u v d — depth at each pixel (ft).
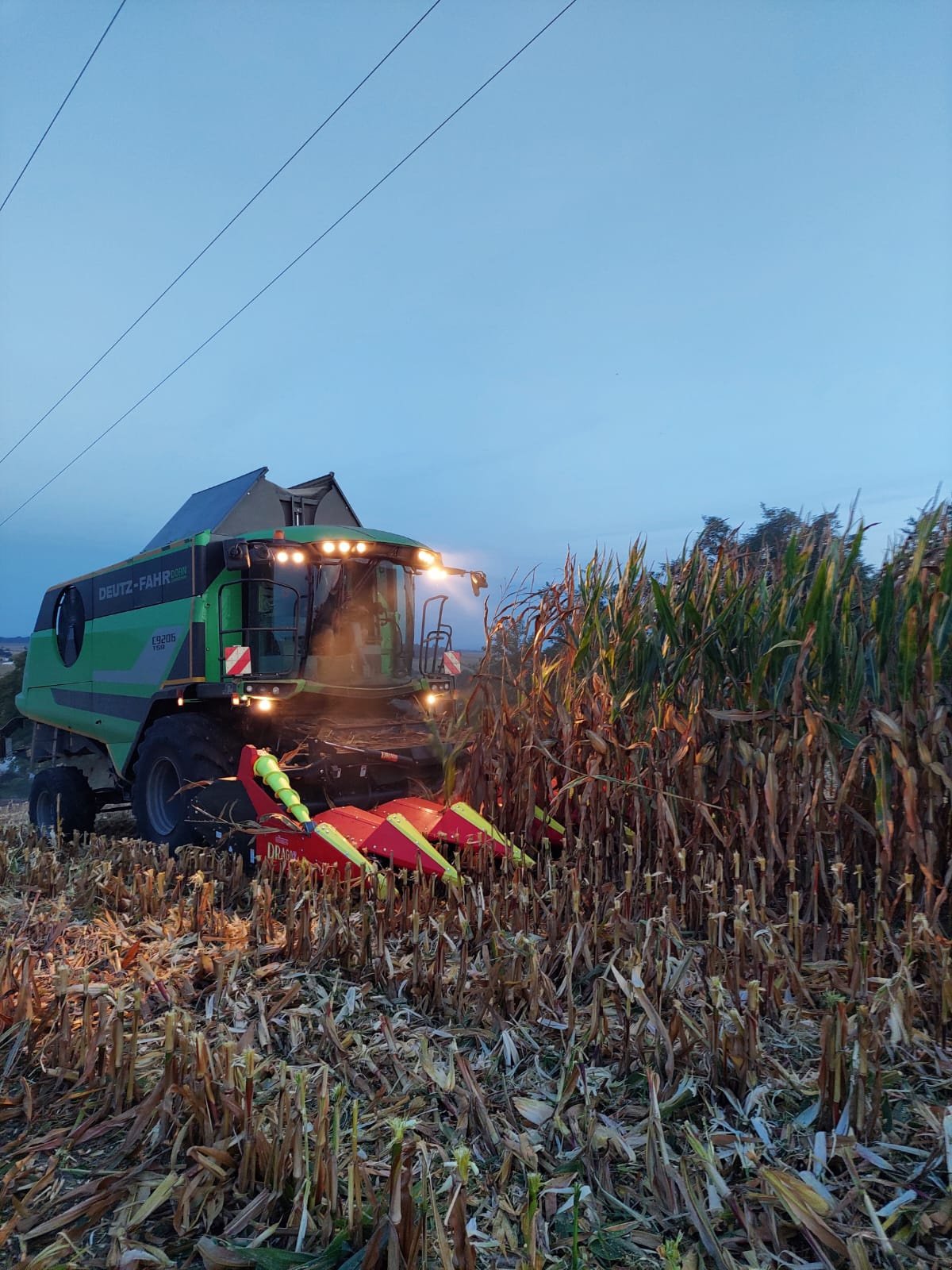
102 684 26.22
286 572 21.44
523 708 16.92
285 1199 6.91
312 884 13.87
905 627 11.97
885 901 12.22
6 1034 9.97
